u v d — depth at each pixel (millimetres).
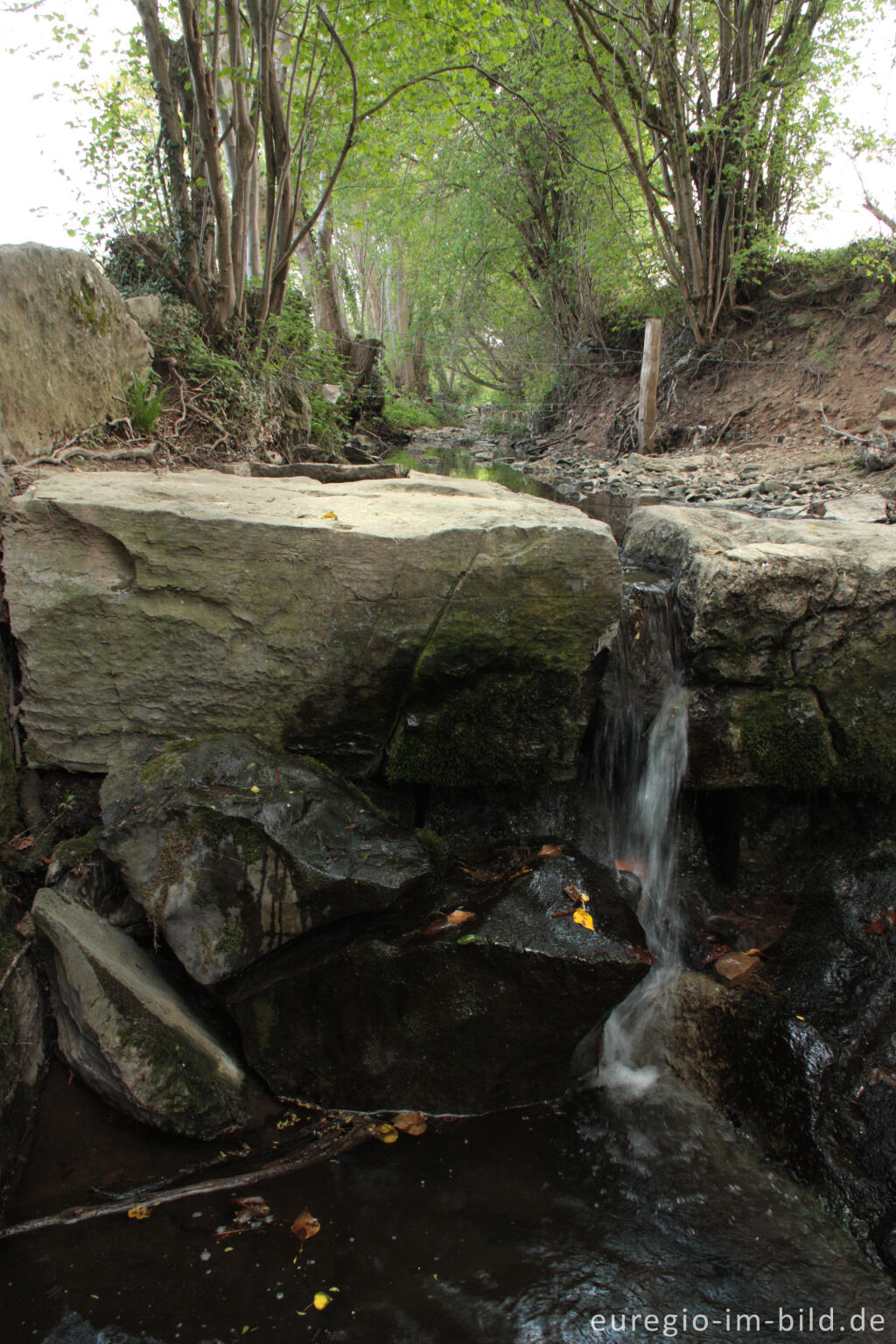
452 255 16719
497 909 2805
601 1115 2699
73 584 2887
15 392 3598
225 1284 2072
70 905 2723
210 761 2822
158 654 2938
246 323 7707
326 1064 2727
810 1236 2275
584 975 2633
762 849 3537
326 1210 2299
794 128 11797
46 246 4125
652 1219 2312
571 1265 2156
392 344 27234
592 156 13836
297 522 2971
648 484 9539
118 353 5176
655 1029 2996
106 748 2996
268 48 6758
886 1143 2471
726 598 3240
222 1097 2557
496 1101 2734
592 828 3455
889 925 3158
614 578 3088
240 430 6391
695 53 12125
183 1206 2287
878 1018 2852
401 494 4027
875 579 3281
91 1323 1966
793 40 11406
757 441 11344
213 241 7719
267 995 2693
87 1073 2537
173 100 7039
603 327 16406
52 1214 2238
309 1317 1995
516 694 3115
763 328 12906
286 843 2646
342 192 12438
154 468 4707
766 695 3334
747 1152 2553
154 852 2703
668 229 12664
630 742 3494
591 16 11211
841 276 12062
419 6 7117
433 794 3340
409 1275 2117
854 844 3488
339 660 2988
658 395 13711
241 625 2941
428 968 2674
